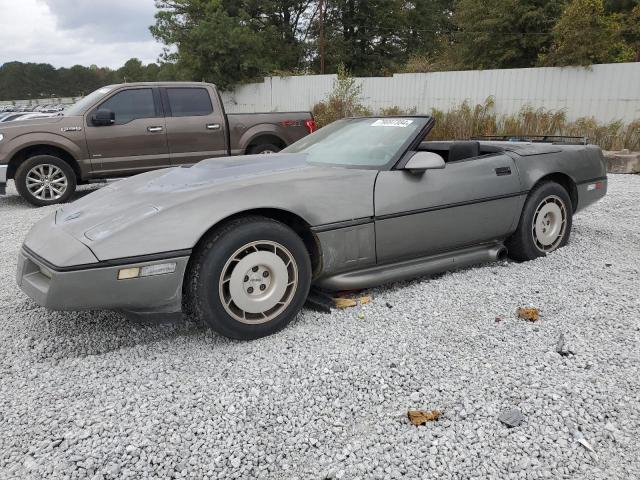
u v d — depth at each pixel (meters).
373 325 3.11
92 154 7.91
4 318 3.44
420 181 3.52
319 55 30.33
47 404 2.40
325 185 3.20
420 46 32.72
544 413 2.24
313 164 3.61
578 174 4.53
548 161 4.30
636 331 2.96
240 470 1.96
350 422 2.24
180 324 3.24
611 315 3.17
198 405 2.35
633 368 2.57
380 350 2.79
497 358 2.71
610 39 14.53
